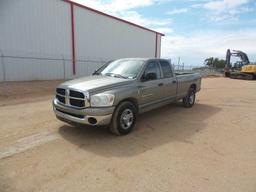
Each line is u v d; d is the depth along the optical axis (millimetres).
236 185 2633
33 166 3055
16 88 10727
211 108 7285
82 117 3971
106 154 3482
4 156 3355
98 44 19109
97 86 4027
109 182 2670
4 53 12766
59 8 15391
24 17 13430
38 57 14508
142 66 5020
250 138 4316
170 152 3588
